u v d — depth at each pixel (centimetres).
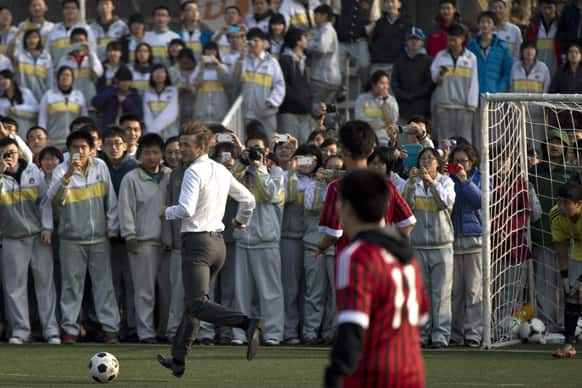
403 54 5150
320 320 4188
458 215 4109
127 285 4359
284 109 5197
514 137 4347
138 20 5609
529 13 6066
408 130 4047
